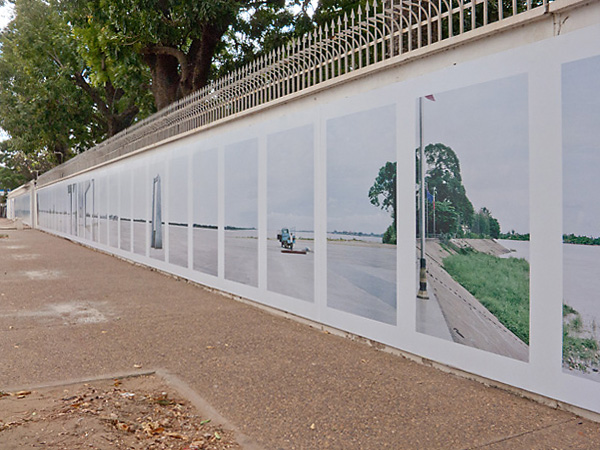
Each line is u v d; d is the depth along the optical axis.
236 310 8.30
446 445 3.46
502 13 4.55
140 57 19.50
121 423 3.66
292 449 3.42
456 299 4.96
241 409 4.11
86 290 10.32
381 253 5.89
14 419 3.64
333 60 6.82
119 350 5.85
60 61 30.34
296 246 7.47
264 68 8.55
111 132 32.75
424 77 5.31
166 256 13.04
